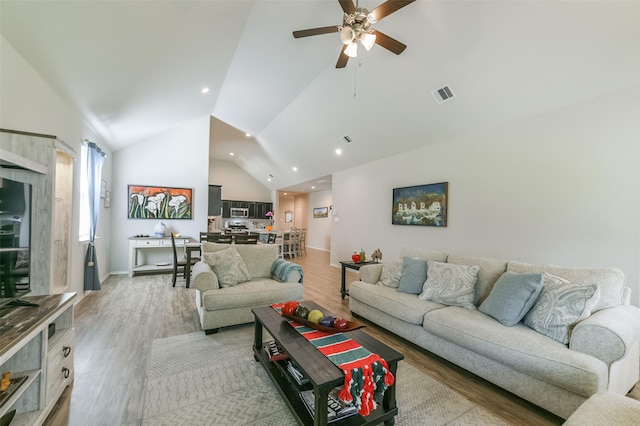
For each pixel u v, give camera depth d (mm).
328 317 1987
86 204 4266
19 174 2047
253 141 8242
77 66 2697
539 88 2971
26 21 1981
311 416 1546
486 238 3773
